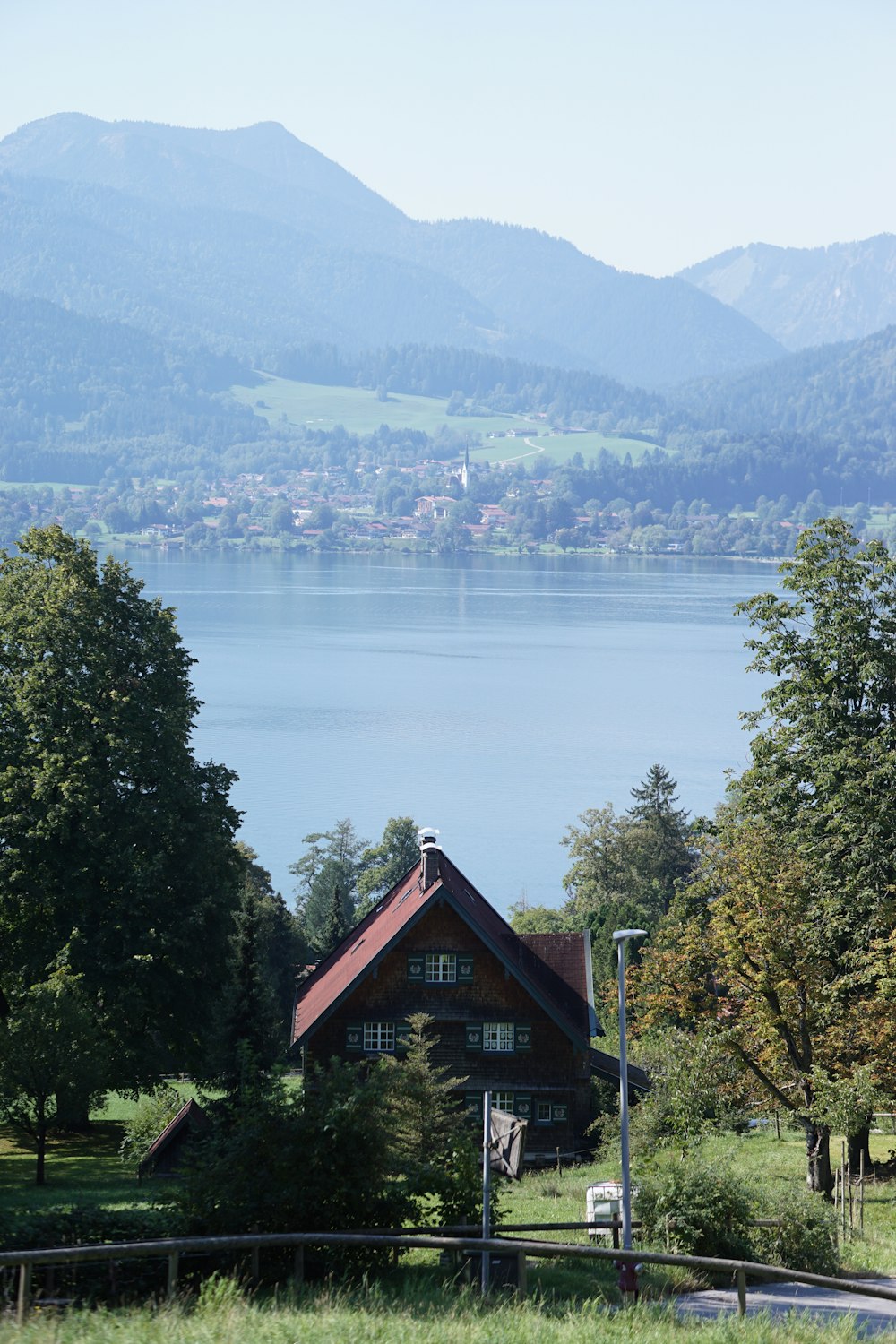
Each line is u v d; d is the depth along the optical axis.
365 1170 27.28
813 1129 45.94
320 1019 56.47
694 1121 46.53
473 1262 27.34
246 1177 26.89
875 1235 38.97
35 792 57.22
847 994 48.56
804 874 48.16
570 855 137.00
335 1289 24.62
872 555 55.19
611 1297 27.52
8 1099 50.41
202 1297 22.84
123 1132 65.00
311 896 152.88
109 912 58.06
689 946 49.25
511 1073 56.66
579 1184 45.53
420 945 57.09
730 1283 30.77
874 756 51.12
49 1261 20.62
